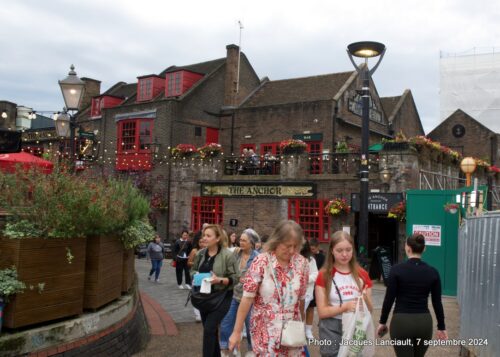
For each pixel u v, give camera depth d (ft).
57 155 31.22
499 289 18.62
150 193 75.87
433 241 44.55
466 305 23.63
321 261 27.61
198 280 20.02
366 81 39.96
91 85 108.47
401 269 17.06
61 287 18.38
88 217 19.42
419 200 45.34
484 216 21.18
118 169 80.43
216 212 68.69
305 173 61.77
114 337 20.77
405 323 16.61
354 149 67.92
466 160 44.34
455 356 24.04
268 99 84.17
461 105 135.03
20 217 18.37
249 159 67.72
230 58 87.15
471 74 134.21
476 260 22.06
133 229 23.76
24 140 94.17
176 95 83.15
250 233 23.91
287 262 14.32
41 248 17.60
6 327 16.56
